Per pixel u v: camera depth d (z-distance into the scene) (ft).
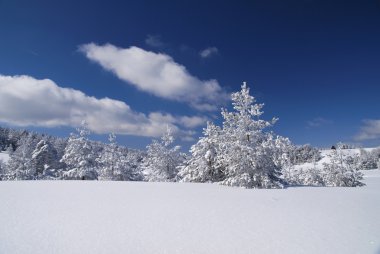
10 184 53.88
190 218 26.66
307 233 22.09
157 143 115.96
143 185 56.29
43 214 27.32
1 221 24.23
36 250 17.46
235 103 67.05
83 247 18.17
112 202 34.63
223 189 52.95
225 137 69.15
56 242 19.06
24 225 23.17
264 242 19.83
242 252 17.84
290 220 26.43
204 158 86.53
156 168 115.44
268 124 65.00
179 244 19.13
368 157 288.10
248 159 61.82
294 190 52.85
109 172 118.11
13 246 18.08
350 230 23.06
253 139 64.03
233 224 24.66
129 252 17.48
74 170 117.08
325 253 17.80
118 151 124.06
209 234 21.53
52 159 152.87
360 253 17.87
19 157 135.03
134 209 30.50
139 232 21.74
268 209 31.81
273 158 66.49
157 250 17.94
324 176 100.53
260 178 60.18
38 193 41.39
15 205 31.50
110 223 24.29
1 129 317.63
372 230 23.09
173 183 63.87
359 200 39.27
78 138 120.16
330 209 32.19
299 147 292.81
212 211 30.14
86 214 27.66
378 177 157.17
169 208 31.42
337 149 99.45
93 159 121.19
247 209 31.63
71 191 44.32
